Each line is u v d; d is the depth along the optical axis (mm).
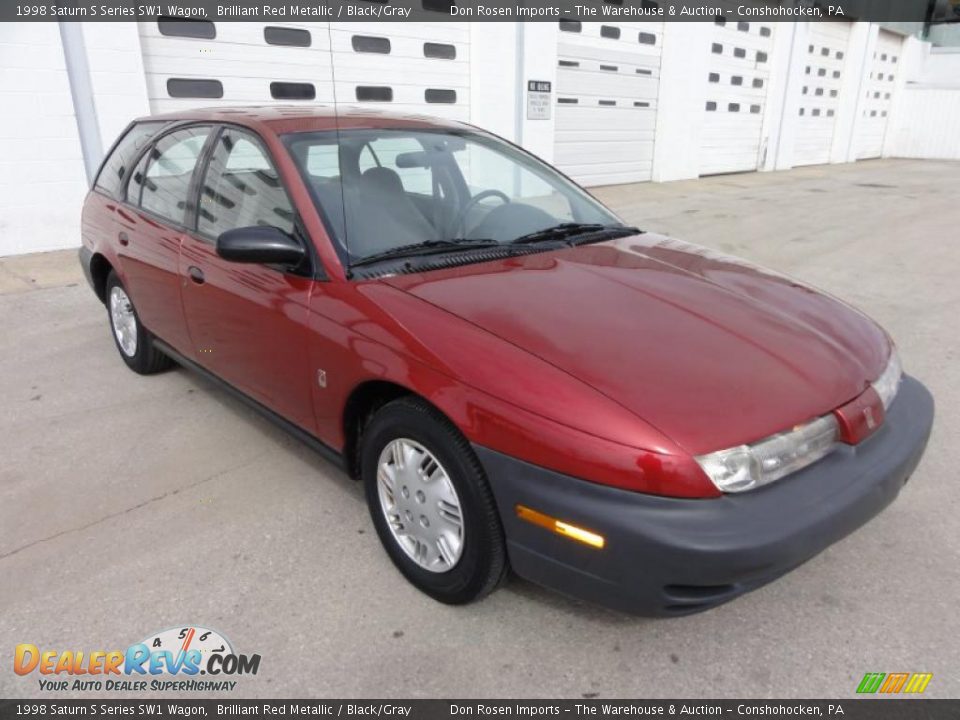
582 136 11641
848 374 2213
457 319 2246
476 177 3238
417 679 2070
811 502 1911
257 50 7637
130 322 4164
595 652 2166
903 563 2553
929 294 5910
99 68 6734
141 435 3518
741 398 1978
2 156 6543
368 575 2506
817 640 2207
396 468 2391
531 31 9828
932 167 18203
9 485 3070
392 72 8688
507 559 2150
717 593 1866
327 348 2475
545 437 1909
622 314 2330
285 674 2088
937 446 3369
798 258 7211
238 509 2895
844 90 18266
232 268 2932
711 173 14742
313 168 2791
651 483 1818
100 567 2543
